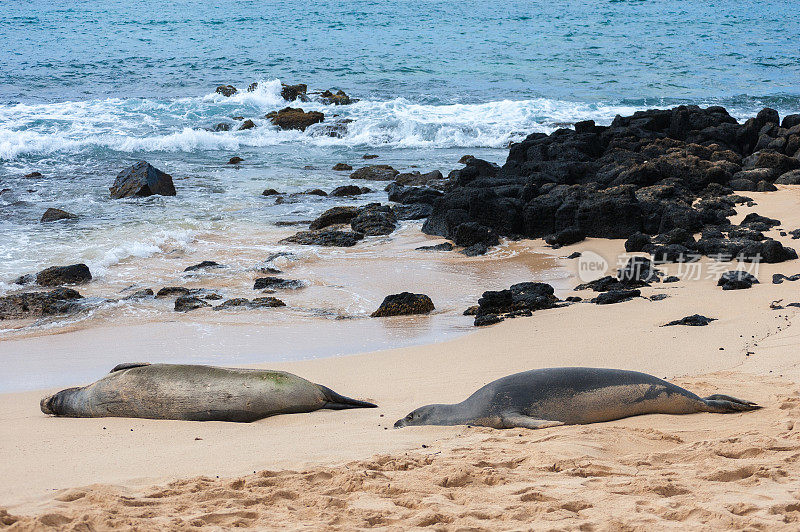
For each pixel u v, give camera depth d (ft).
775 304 35.01
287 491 15.30
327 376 28.71
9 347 35.73
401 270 49.49
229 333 37.45
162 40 171.42
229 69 141.90
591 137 75.97
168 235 57.00
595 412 20.67
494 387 21.42
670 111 81.61
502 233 58.18
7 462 18.21
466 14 219.00
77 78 130.52
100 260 50.78
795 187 63.67
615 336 32.24
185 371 24.14
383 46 167.84
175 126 100.89
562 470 16.44
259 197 70.49
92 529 13.07
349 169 83.20
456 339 34.42
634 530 13.07
